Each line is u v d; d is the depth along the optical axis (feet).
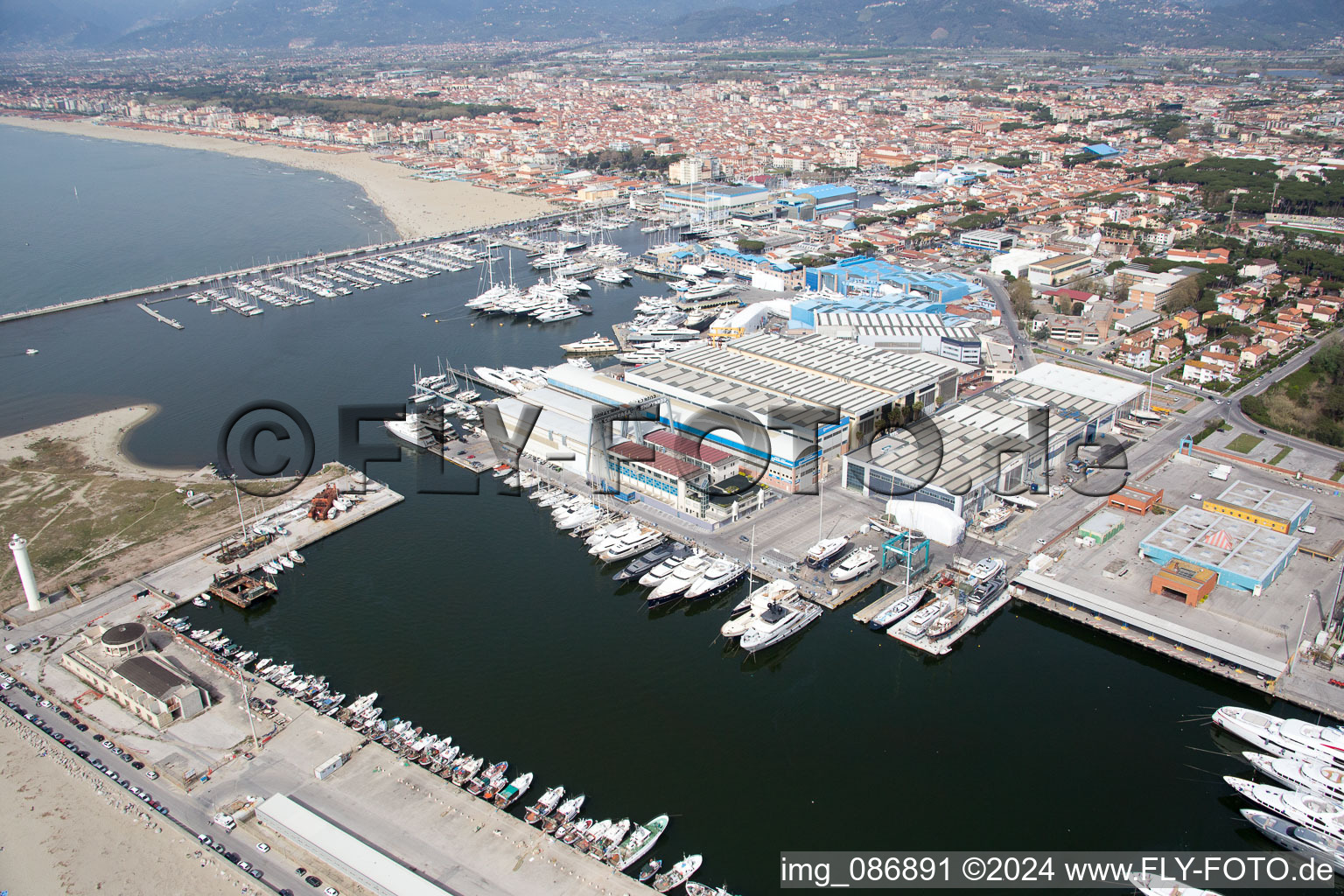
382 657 465.47
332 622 495.41
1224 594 503.61
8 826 354.54
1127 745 408.05
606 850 344.69
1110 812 370.32
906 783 384.88
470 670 455.22
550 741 406.21
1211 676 452.35
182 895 324.19
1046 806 372.99
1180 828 362.53
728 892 328.90
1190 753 402.31
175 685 414.82
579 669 457.68
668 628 492.95
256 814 355.97
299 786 374.22
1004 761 397.80
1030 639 487.61
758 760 397.39
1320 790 369.91
